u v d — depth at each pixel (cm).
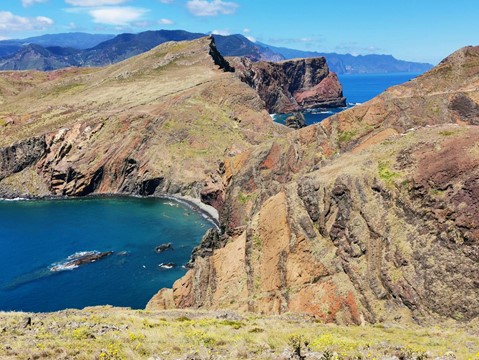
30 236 9438
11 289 6856
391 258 4394
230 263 5944
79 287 6919
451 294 3812
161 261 7925
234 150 12825
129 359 1970
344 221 5044
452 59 9319
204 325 3003
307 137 8569
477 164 4366
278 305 4916
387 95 9231
